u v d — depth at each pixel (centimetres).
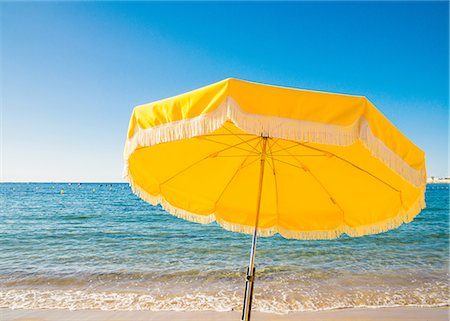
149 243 1395
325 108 166
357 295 702
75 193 6166
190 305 633
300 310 613
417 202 223
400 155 186
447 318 579
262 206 323
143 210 2986
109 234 1652
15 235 1641
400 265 997
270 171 309
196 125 164
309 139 161
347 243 1374
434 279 831
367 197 274
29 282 800
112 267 968
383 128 179
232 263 1021
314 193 303
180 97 176
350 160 256
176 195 296
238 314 588
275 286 768
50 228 1880
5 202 3988
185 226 1933
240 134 261
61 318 562
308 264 1008
